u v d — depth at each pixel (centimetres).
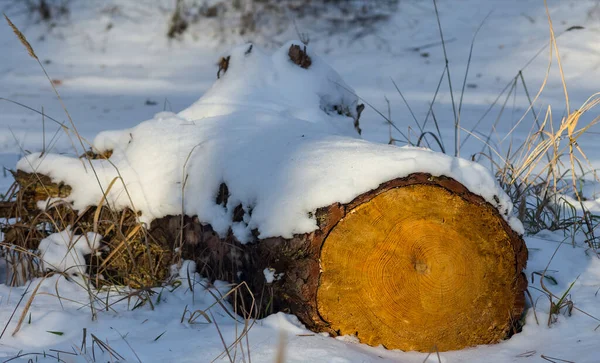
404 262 268
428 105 873
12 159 607
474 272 274
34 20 1232
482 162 565
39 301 316
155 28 1221
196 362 252
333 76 441
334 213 267
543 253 355
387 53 1106
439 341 276
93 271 343
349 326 273
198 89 995
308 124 340
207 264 320
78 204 348
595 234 393
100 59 1140
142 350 263
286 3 1248
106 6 1264
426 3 1217
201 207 317
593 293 316
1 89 973
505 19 1147
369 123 774
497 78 978
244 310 284
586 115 780
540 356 264
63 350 266
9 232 361
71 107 866
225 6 1252
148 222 338
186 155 336
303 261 270
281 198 275
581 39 1055
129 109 859
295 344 262
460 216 272
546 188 402
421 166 269
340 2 1230
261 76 413
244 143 321
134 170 347
